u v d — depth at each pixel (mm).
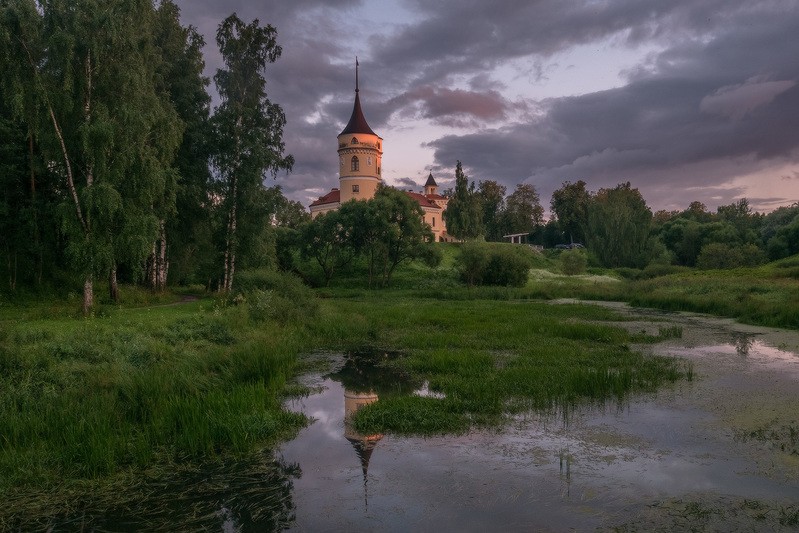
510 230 121188
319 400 11391
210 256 40750
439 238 101562
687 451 7898
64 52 23859
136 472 7398
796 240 78438
